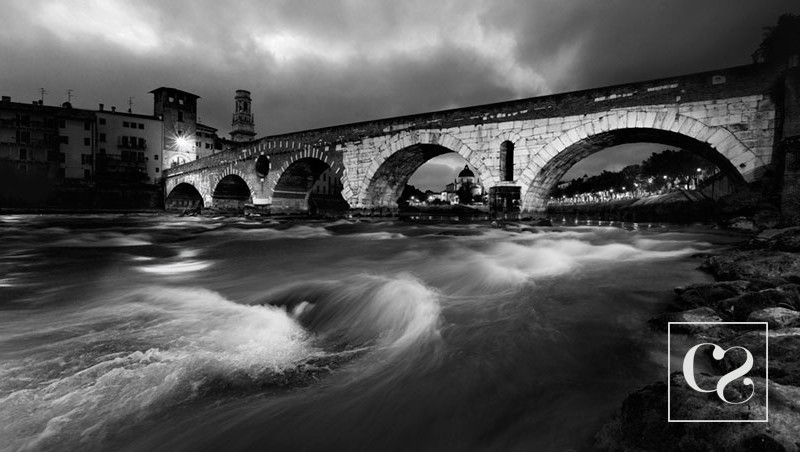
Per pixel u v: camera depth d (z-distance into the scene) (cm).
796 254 576
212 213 4097
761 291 421
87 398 314
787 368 268
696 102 1612
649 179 7519
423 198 12281
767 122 1491
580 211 6162
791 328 339
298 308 548
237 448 258
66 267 925
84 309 537
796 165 1301
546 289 593
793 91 1378
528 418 271
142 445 266
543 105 1967
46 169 5466
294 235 1798
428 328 446
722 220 1598
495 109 2114
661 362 338
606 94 1797
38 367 361
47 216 4134
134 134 6269
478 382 324
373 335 455
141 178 6150
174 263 988
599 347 375
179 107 6725
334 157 2869
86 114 5831
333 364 379
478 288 621
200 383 338
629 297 536
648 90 1705
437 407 295
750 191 1516
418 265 875
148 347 406
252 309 537
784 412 203
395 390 322
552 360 355
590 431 242
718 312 422
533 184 2058
